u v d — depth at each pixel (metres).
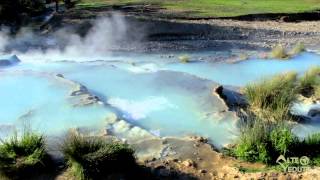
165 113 11.24
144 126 10.59
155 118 10.98
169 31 22.03
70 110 10.98
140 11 27.48
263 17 26.11
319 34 22.88
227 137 10.00
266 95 11.57
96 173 7.73
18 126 10.14
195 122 10.73
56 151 8.72
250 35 22.06
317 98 12.51
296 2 31.16
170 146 9.40
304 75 13.88
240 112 11.27
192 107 11.52
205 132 10.27
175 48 19.03
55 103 11.44
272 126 9.44
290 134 8.88
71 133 9.01
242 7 28.92
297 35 22.56
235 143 9.52
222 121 10.67
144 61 16.64
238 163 8.66
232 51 18.77
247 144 8.89
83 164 7.75
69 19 24.48
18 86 12.66
